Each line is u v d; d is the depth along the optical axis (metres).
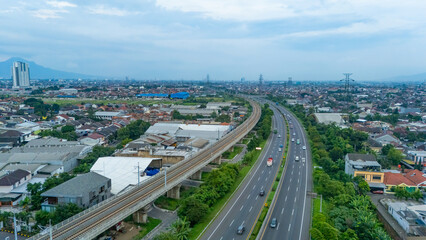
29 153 139.75
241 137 188.75
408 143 194.38
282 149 179.38
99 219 76.00
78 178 94.69
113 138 199.62
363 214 89.56
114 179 112.06
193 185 122.44
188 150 156.62
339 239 79.62
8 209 98.50
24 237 80.69
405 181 115.44
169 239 72.25
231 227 86.50
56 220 78.75
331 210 94.81
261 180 126.75
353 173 121.62
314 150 167.00
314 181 124.81
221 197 108.50
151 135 184.25
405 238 80.50
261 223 88.69
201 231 84.00
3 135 174.50
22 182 111.50
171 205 104.44
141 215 90.31
